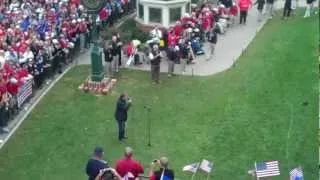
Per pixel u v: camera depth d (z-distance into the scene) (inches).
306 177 1002.7
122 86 1363.2
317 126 1167.0
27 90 1262.3
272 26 1743.4
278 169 968.9
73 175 1021.8
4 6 1627.7
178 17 1668.3
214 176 1014.4
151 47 1472.7
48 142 1123.3
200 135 1150.3
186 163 1054.4
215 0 1804.9
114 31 1592.0
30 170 1034.1
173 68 1421.0
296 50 1535.4
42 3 1656.0
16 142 1119.6
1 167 1041.5
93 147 1108.5
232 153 1085.8
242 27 1748.3
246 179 1004.6
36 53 1344.7
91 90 1328.7
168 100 1296.8
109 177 773.3
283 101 1275.8
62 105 1267.2
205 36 1619.1
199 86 1364.4
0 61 1254.9
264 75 1405.0
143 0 1657.2
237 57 1525.6
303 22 1744.6
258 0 1787.6
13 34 1409.9
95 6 1508.4
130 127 1179.9
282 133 1148.5
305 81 1363.2
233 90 1338.6
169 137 1144.8
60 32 1482.5
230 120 1203.9
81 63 1491.1
